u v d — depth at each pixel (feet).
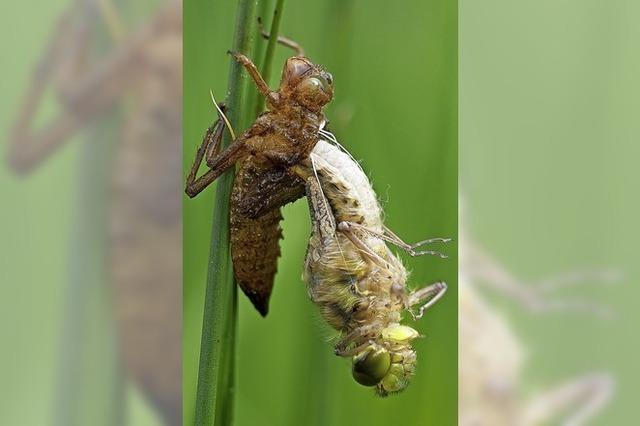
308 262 0.76
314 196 0.75
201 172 0.75
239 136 0.72
